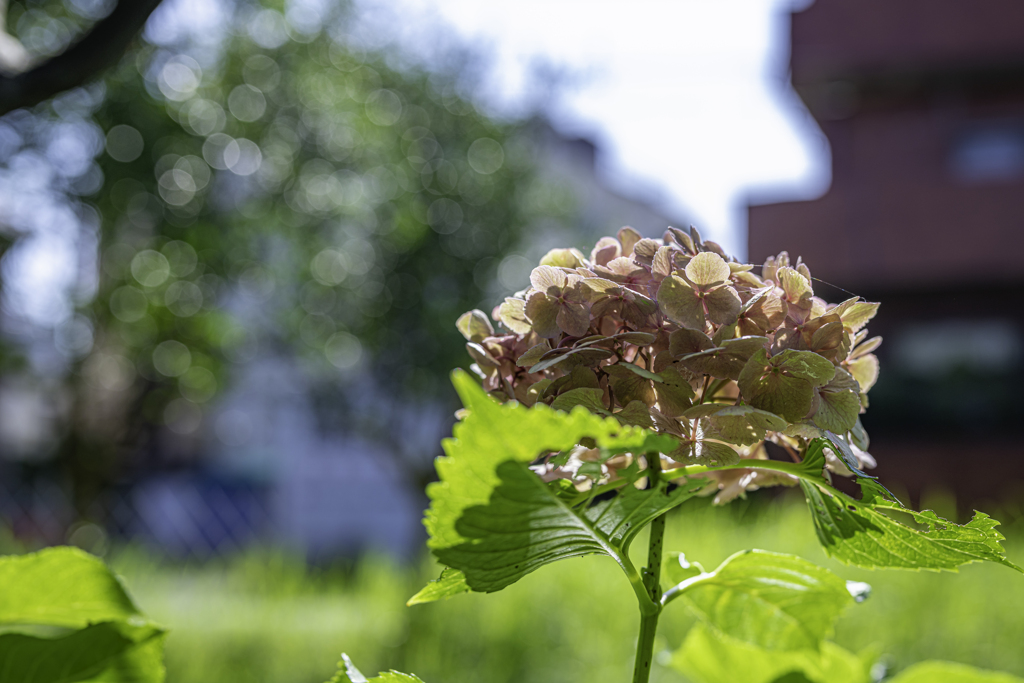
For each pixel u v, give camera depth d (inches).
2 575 47.4
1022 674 119.1
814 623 46.6
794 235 389.1
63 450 405.1
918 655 124.3
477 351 37.2
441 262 341.1
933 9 373.4
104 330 371.6
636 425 31.9
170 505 475.2
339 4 342.3
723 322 33.1
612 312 34.2
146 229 335.6
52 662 45.4
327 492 550.9
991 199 371.2
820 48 382.6
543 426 23.6
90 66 83.7
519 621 148.3
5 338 366.6
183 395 397.1
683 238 37.4
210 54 334.3
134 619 49.9
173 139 319.0
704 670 68.3
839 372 34.8
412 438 369.1
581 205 384.5
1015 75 380.2
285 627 167.2
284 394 382.3
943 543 34.8
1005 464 370.3
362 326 339.3
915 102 396.2
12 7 244.2
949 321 397.4
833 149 405.1
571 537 30.8
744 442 32.4
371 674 144.9
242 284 343.6
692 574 47.8
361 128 350.3
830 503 36.8
